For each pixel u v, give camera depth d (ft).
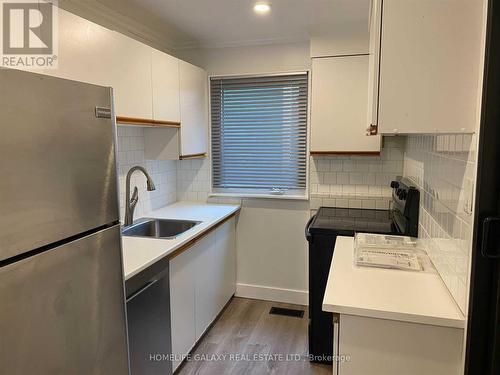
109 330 4.17
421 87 4.00
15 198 2.97
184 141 9.39
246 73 10.49
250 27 9.08
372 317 4.26
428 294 4.61
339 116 9.17
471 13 3.82
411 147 8.29
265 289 11.11
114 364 4.28
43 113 3.21
